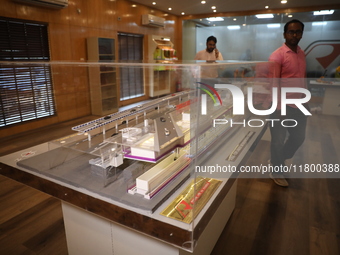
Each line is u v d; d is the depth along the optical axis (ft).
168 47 24.02
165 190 3.32
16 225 6.38
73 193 3.63
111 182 3.59
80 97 6.20
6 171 4.46
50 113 6.28
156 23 23.09
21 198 7.56
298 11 24.16
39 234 6.05
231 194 6.51
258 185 7.91
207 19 27.53
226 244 5.74
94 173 3.88
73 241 4.90
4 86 6.39
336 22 23.27
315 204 7.09
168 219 2.89
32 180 4.12
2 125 5.86
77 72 6.21
